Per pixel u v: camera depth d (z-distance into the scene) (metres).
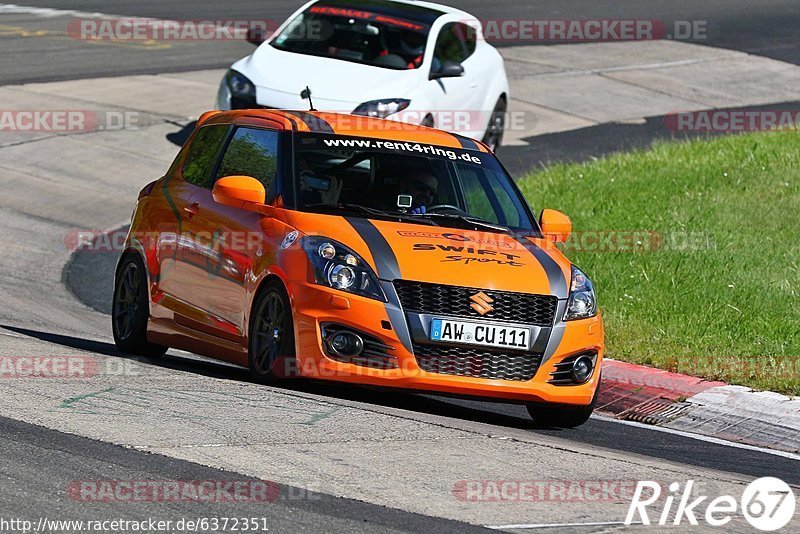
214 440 23.67
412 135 33.44
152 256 33.81
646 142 71.06
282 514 19.98
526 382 28.00
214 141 34.03
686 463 27.17
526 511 21.22
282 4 101.56
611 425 30.98
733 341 37.19
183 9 98.94
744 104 83.06
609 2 114.12
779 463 28.12
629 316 39.50
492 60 65.00
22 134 64.06
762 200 53.69
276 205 30.09
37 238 50.75
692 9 113.94
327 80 55.44
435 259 28.27
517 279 28.50
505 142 69.94
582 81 85.94
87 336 37.78
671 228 49.53
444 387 27.36
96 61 80.06
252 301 29.28
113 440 23.25
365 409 27.44
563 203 54.31
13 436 23.08
